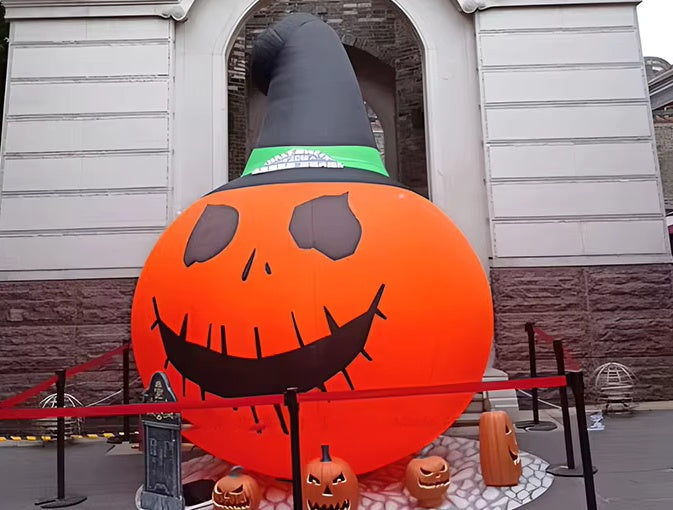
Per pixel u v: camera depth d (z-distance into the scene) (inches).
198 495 205.2
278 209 196.7
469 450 246.2
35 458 299.0
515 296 398.3
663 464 249.6
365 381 180.2
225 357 181.5
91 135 407.8
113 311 392.5
